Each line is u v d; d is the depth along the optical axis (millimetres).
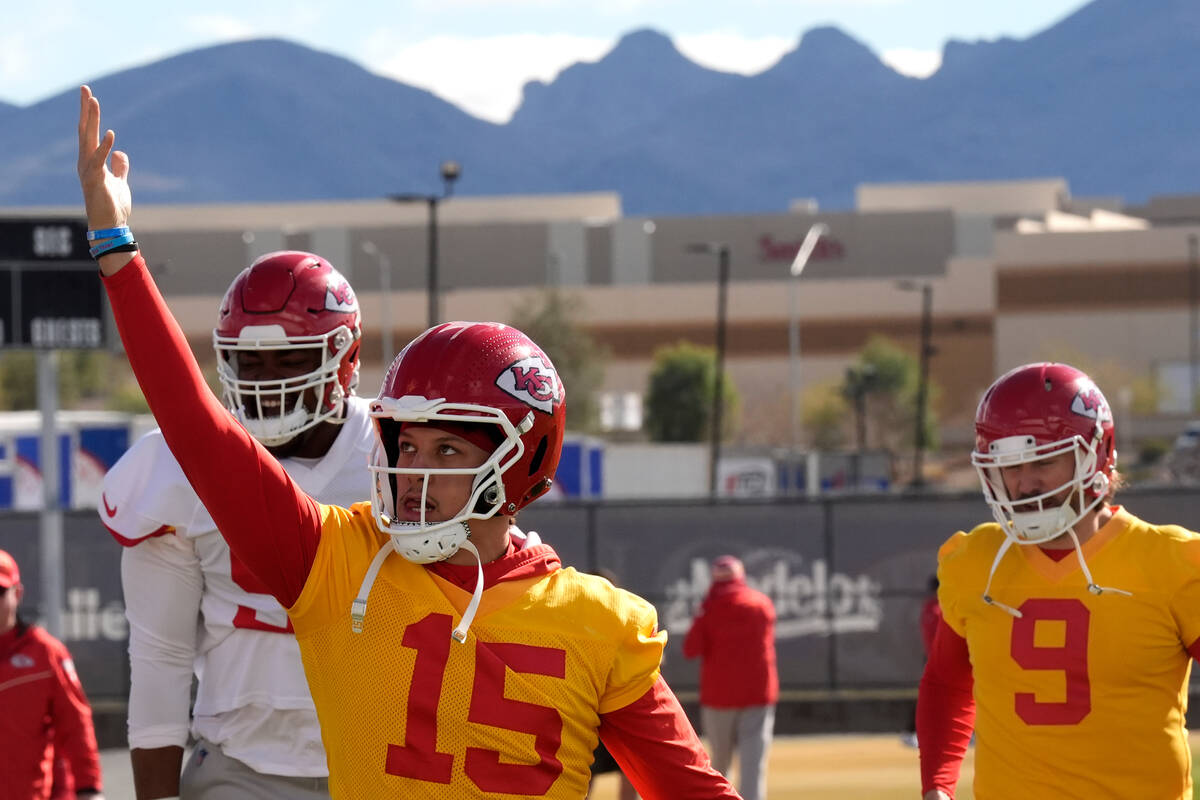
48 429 33500
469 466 6234
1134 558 9469
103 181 5875
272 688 8703
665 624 39969
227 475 5949
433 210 92625
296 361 8984
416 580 6277
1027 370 9727
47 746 14008
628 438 191750
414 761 6137
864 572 39938
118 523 8742
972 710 10375
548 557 6531
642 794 6770
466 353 6250
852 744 37219
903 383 196500
